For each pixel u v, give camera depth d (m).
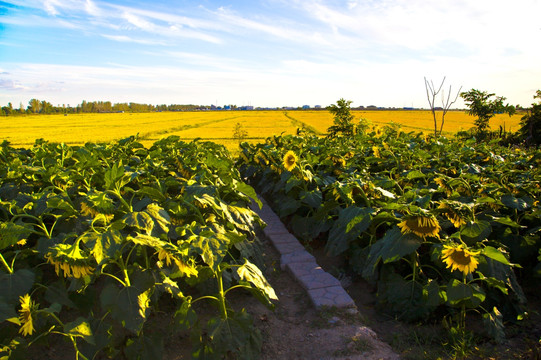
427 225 3.62
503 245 4.41
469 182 6.01
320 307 4.21
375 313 4.32
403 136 14.37
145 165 6.36
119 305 2.81
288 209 6.41
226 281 4.04
